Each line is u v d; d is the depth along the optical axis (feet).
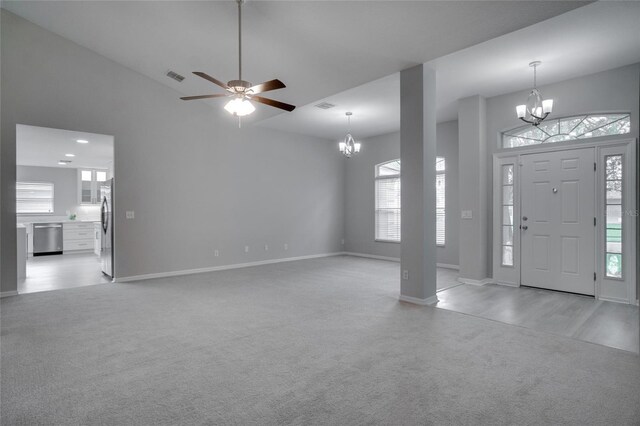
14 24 14.56
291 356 8.68
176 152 19.38
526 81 15.19
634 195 13.33
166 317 11.84
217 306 13.17
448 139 22.13
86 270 20.80
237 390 7.05
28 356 8.70
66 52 15.78
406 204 13.78
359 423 5.94
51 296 14.67
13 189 14.69
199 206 20.35
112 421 6.02
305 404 6.53
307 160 26.48
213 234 20.99
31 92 14.94
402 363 8.27
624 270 13.56
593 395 6.83
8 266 14.65
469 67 13.74
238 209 22.22
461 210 17.54
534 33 11.06
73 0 13.15
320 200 27.43
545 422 5.96
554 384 7.26
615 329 10.59
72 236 28.55
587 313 12.19
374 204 26.96
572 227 14.84
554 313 12.21
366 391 6.99
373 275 19.43
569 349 9.07
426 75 13.41
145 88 18.20
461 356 8.65
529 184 16.07
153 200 18.57
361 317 11.81
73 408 6.41
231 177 21.85
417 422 5.97
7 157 14.51
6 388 7.13
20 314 12.16
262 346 9.32
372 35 11.57
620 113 13.93
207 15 12.51
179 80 18.10
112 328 10.76
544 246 15.65
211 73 16.55
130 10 13.17
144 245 18.30
